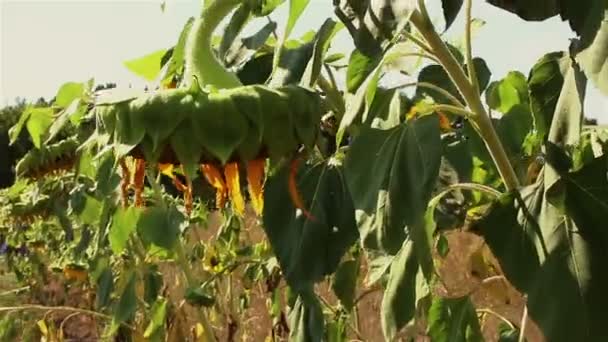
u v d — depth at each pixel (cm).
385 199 139
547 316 133
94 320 562
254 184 125
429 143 137
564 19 115
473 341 188
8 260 751
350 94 151
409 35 150
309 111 128
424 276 159
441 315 189
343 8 120
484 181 216
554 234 137
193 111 123
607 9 112
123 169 133
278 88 128
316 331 200
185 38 165
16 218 497
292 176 129
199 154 122
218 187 129
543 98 171
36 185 473
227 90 126
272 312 333
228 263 381
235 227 396
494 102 229
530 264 138
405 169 138
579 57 121
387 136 142
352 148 144
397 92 167
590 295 132
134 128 123
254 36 168
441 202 209
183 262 363
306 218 159
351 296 203
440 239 236
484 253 255
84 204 367
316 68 146
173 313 408
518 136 215
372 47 117
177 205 369
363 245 140
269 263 306
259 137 124
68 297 687
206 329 361
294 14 144
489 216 142
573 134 140
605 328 130
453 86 195
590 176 137
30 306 423
